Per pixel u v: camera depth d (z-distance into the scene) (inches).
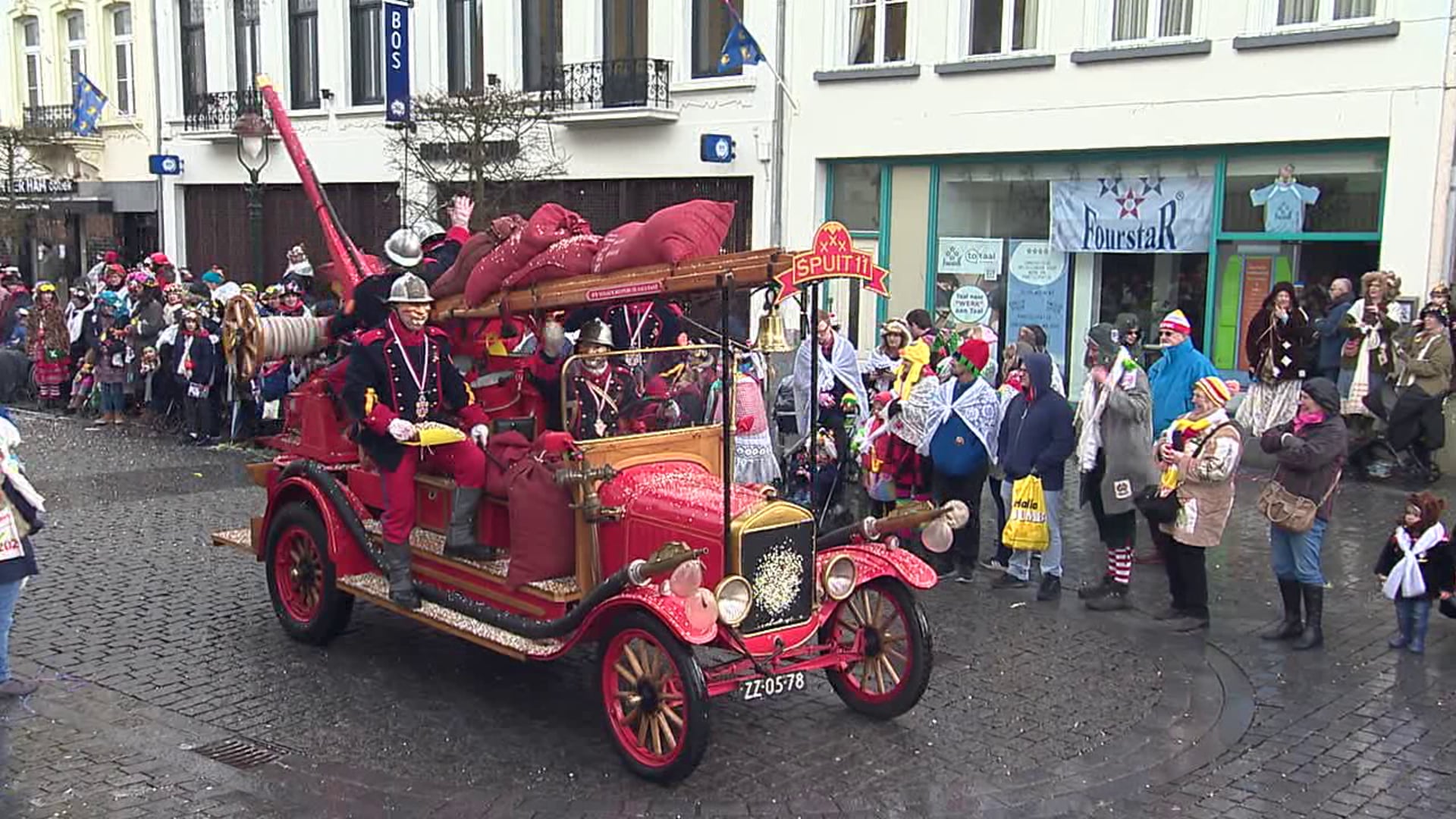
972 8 623.2
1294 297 489.1
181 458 537.6
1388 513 415.8
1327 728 244.1
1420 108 498.0
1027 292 629.0
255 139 610.9
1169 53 559.8
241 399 565.9
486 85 769.6
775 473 364.8
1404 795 214.7
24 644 289.9
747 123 696.4
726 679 221.1
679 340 278.8
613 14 749.3
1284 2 534.6
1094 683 268.5
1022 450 324.8
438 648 291.0
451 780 218.8
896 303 671.8
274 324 292.4
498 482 250.4
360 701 256.5
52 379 682.2
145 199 1036.5
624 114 718.5
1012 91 609.6
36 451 552.1
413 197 826.8
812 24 668.7
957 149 629.3
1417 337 457.7
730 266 216.7
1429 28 492.7
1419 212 502.6
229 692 260.4
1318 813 207.8
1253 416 501.0
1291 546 292.5
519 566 240.7
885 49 653.3
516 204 720.3
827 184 684.7
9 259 1074.1
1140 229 588.1
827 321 395.5
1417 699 259.4
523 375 269.9
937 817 206.4
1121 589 323.6
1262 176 551.5
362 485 284.7
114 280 666.2
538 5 781.3
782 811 207.5
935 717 248.5
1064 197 610.2
